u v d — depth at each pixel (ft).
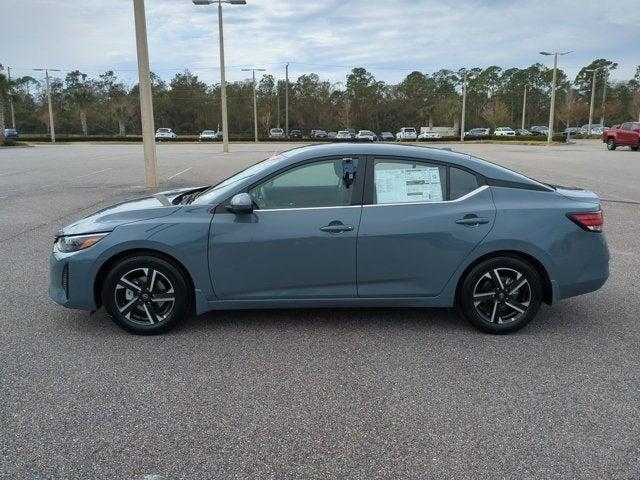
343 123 309.42
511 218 14.82
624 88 341.21
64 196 42.78
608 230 29.58
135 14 43.52
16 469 9.36
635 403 11.62
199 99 309.63
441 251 14.78
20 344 14.56
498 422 10.85
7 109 284.61
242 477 9.21
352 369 13.16
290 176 15.02
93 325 15.92
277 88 311.06
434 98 320.50
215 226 14.61
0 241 26.76
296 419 10.96
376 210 14.76
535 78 357.82
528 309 15.21
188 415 11.10
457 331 15.55
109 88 311.88
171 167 72.02
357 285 14.98
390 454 9.84
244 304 15.08
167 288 15.02
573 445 10.11
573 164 79.77
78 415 11.08
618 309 17.46
